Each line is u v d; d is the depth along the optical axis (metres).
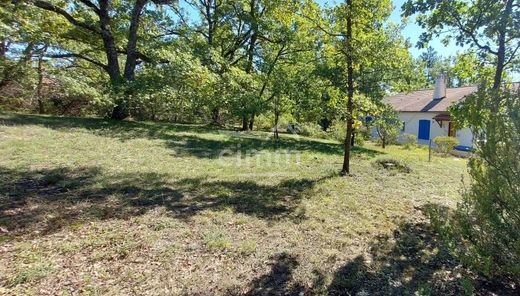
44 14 5.07
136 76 5.75
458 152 18.30
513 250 2.93
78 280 2.86
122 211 4.55
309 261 3.47
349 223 4.73
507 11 5.10
